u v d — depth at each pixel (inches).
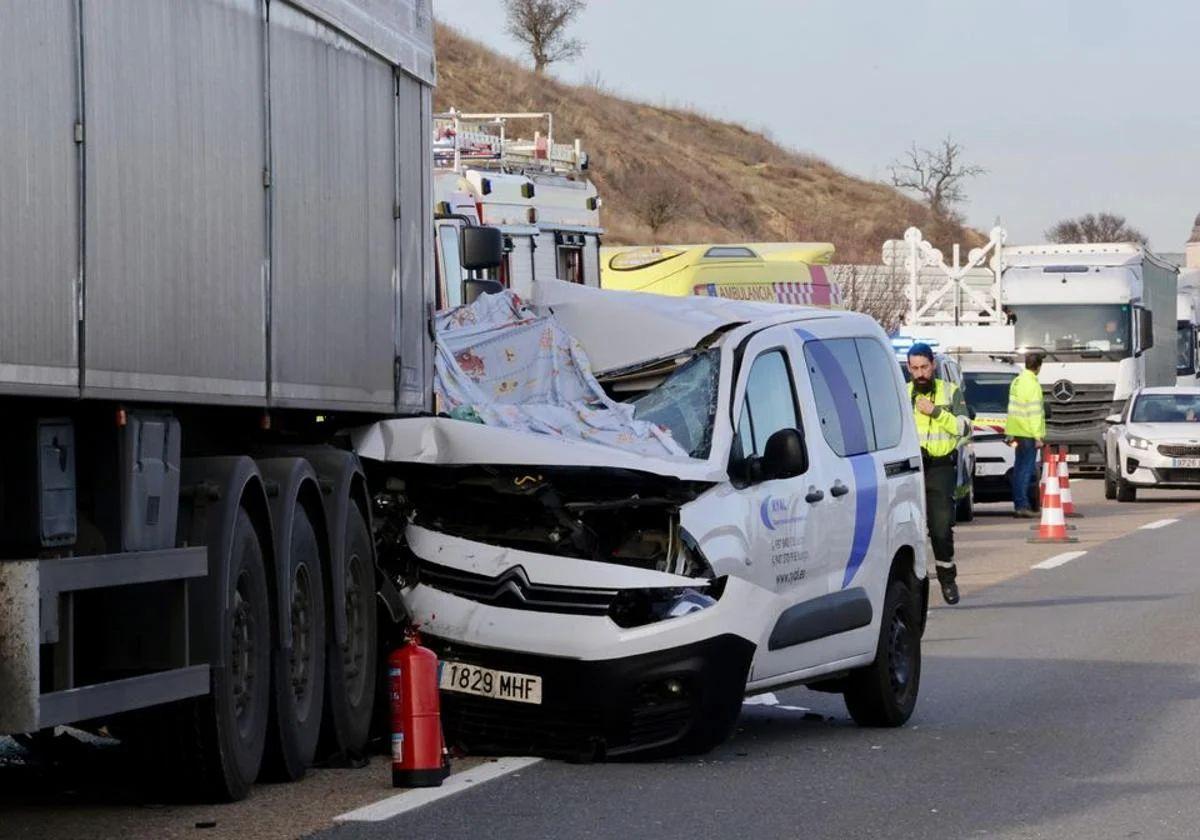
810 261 2379.4
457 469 695.7
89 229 481.7
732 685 665.0
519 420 712.4
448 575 681.0
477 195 1640.0
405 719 618.2
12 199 443.8
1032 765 674.2
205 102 554.6
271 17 605.9
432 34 786.2
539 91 6259.8
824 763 676.1
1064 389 2699.3
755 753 697.0
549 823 562.6
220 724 563.2
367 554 678.5
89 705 493.0
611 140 6205.7
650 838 545.3
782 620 697.6
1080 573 1411.2
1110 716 788.0
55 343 463.8
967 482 1883.6
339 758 661.9
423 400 754.2
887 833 557.0
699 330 745.0
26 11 451.2
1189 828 566.3
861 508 757.3
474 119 1834.4
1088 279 2694.4
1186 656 976.3
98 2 488.1
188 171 541.6
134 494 517.3
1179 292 3725.4
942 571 1196.5
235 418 617.6
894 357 837.8
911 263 2573.8
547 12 6535.4
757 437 715.4
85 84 480.7
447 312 811.4
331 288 657.0
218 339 561.0
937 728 763.4
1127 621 1124.5
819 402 756.6
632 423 706.2
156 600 542.3
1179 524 1891.0
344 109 674.2
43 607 469.7
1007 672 924.6
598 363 760.3
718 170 6727.4
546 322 772.0
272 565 601.3
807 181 7086.6
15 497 477.7
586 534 679.7
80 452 510.0
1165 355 3115.2
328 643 651.5
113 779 627.5
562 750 666.8
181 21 538.6
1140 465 2258.9
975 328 2438.5
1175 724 765.9
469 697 668.1
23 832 538.3
